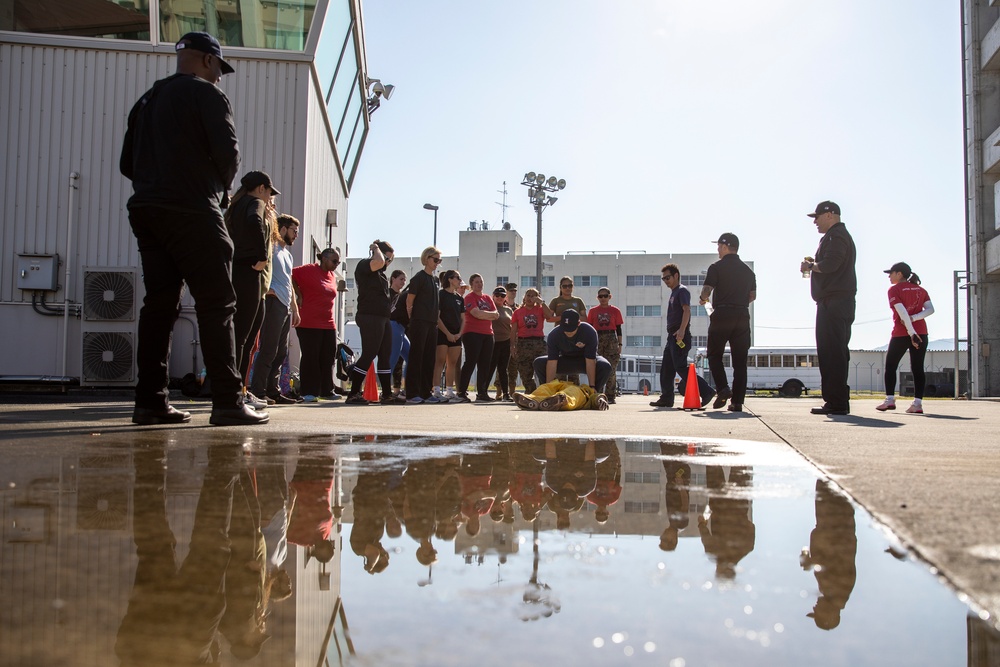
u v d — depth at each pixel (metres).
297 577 0.91
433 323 8.34
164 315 3.66
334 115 13.03
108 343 8.96
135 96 10.20
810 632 0.72
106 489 1.63
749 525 1.30
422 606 0.79
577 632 0.71
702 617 0.76
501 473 2.01
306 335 8.38
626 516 1.39
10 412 4.72
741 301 7.31
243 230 4.86
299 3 10.25
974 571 0.98
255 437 3.05
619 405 9.63
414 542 1.14
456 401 9.41
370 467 2.09
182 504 1.45
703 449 2.81
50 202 10.01
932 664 0.64
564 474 2.01
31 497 1.51
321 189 11.96
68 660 0.62
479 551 1.08
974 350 20.59
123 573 0.92
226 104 3.58
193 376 8.05
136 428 3.43
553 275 69.94
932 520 1.36
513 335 10.73
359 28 12.95
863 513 1.43
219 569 0.95
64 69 10.12
